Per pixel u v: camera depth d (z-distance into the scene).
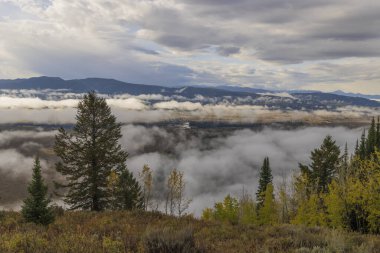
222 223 14.39
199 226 13.49
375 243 9.59
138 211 17.38
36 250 7.22
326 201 27.69
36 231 10.91
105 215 16.61
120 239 8.90
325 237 9.11
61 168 30.92
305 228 12.28
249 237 11.00
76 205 30.97
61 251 7.20
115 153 32.00
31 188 12.91
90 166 31.00
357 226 25.41
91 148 30.69
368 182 24.88
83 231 11.20
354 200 24.53
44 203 12.96
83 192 30.70
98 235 10.14
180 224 14.19
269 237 10.78
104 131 31.88
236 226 13.29
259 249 8.80
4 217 13.78
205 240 10.00
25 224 12.24
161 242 7.68
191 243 8.02
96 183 30.88
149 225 12.94
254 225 13.95
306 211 33.09
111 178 31.23
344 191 25.61
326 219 29.25
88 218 15.68
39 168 13.18
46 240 8.67
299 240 9.12
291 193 40.88
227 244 9.72
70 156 30.81
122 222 14.41
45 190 13.14
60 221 14.20
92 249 7.43
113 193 31.88
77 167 31.03
